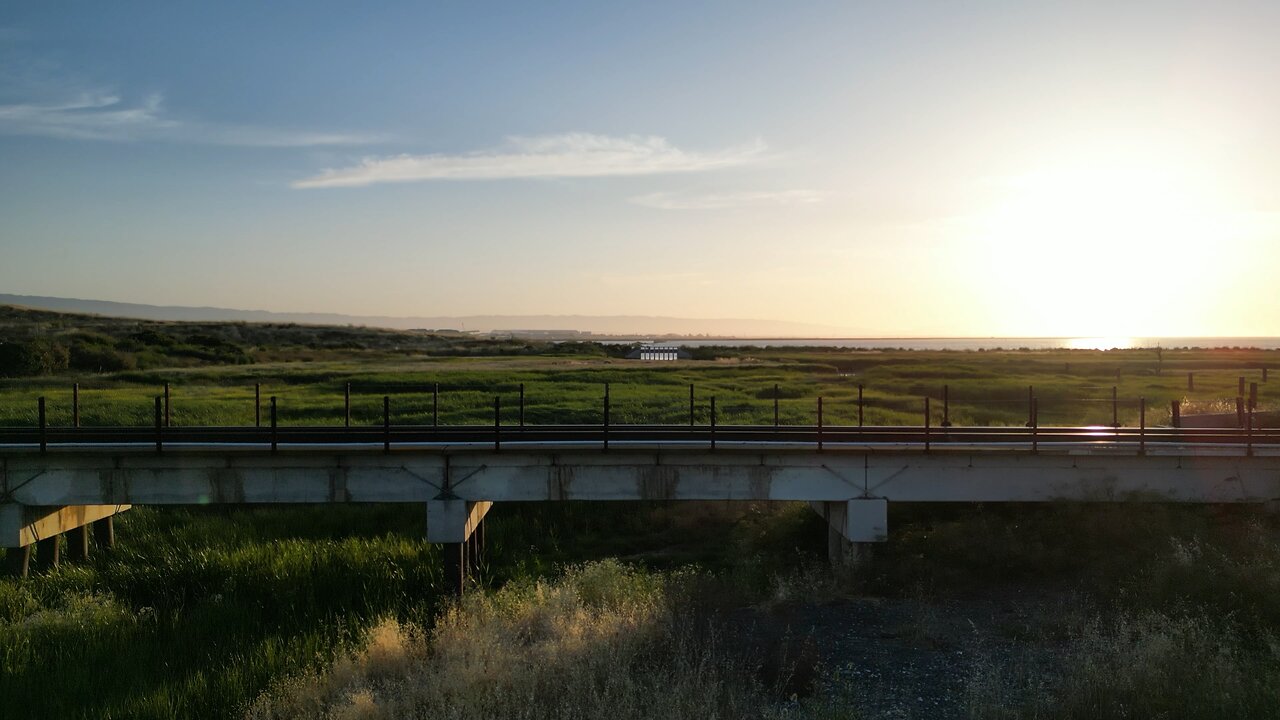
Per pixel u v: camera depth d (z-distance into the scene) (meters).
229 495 19.64
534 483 19.72
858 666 13.64
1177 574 15.53
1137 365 71.75
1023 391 49.97
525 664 13.67
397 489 19.64
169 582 21.38
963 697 12.29
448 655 14.98
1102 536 18.42
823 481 19.73
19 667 15.77
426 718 12.36
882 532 19.64
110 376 57.34
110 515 23.66
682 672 12.88
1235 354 101.81
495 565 23.19
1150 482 19.73
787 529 23.88
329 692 14.09
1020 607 16.17
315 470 19.61
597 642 14.35
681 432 21.89
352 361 79.56
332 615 19.09
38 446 19.52
